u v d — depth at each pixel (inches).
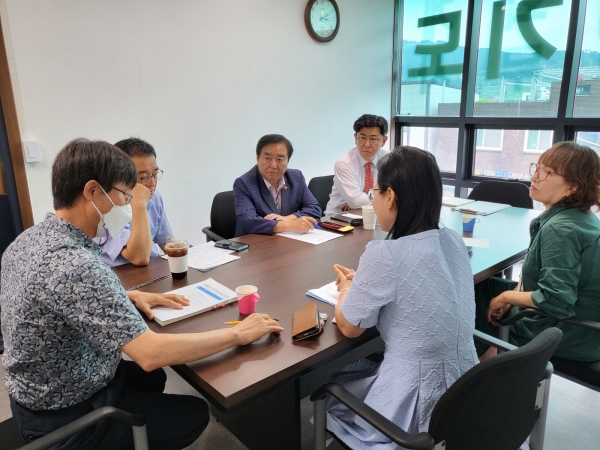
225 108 137.6
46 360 39.9
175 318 50.7
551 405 78.3
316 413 46.2
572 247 58.7
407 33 180.1
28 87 101.7
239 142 143.3
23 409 42.4
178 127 128.6
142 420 41.8
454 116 169.8
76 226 41.6
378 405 45.5
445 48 167.5
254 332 45.7
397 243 44.1
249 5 136.7
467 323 45.1
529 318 67.2
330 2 154.8
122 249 69.5
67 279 37.1
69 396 42.4
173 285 61.7
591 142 139.5
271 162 95.6
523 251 75.4
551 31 140.3
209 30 129.6
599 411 76.7
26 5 98.7
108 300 37.7
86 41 108.6
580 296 60.9
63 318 38.5
